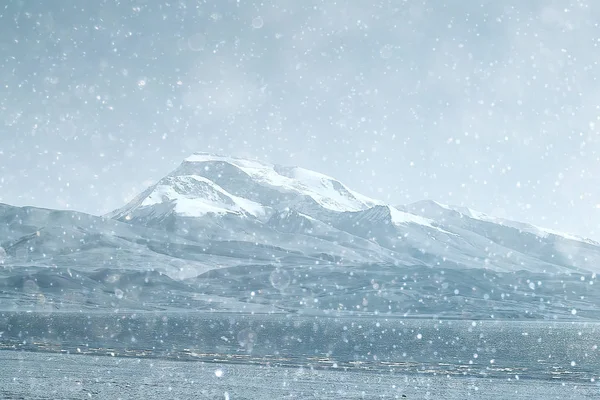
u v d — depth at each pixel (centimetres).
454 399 3253
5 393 3095
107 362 4744
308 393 3347
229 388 3466
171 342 7612
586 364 5559
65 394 3103
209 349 6612
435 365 5225
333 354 6359
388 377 4191
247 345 7488
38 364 4450
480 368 5000
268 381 3825
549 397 3356
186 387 3469
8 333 8569
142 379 3762
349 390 3497
